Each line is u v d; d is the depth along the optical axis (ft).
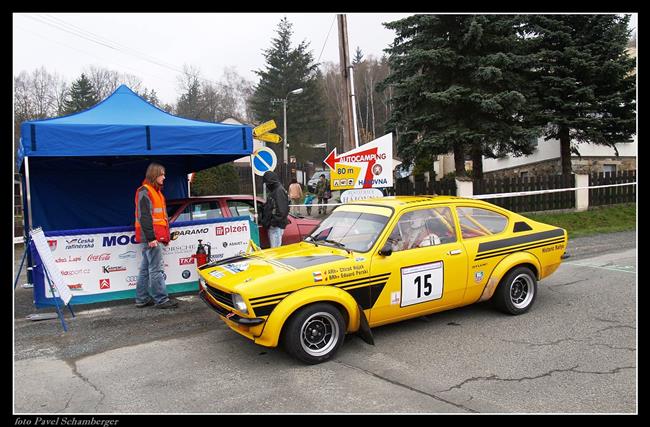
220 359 15.46
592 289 22.80
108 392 13.26
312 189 111.55
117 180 30.09
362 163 34.45
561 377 13.44
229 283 14.89
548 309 19.80
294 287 14.53
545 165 73.87
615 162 73.10
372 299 15.80
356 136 41.50
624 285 23.38
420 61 46.06
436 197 18.85
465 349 15.67
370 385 13.25
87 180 29.19
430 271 16.94
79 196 29.04
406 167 53.52
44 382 13.98
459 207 18.49
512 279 18.78
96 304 22.49
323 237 18.16
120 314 20.76
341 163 35.09
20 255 36.96
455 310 19.95
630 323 17.78
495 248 18.44
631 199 58.23
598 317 18.61
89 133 20.25
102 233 21.91
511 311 18.88
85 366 15.14
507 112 46.65
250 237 24.91
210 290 16.47
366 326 15.58
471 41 46.44
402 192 45.96
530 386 12.95
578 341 16.12
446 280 17.30
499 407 11.86
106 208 29.86
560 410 11.65
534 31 52.80
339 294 15.06
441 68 47.24
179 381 13.87
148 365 15.11
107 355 16.05
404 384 13.26
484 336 16.81
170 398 12.84
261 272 15.10
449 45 47.96
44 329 18.89
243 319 14.21
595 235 40.86
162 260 21.43
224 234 24.35
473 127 47.34
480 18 45.42
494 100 44.19
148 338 17.66
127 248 22.41
